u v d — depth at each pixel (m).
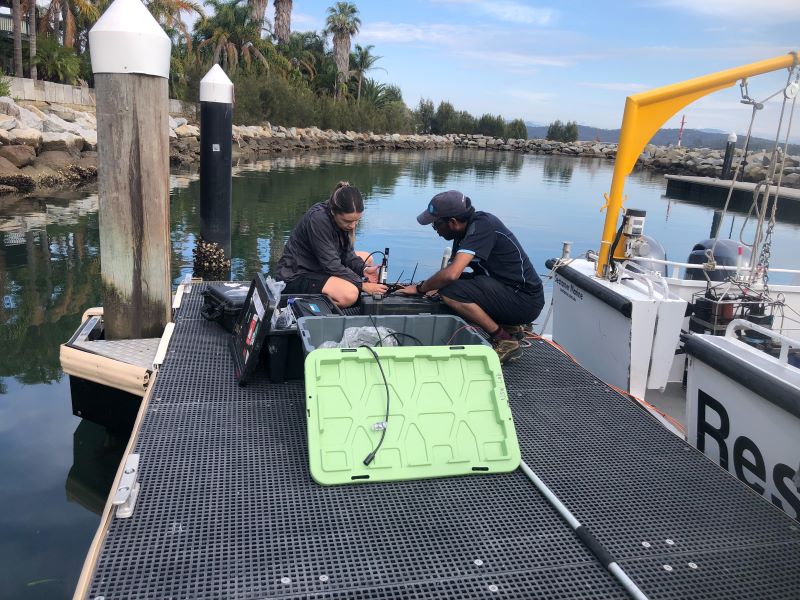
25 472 3.47
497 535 2.38
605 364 4.36
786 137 3.82
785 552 2.39
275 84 36.12
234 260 8.39
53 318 5.88
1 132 13.64
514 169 30.91
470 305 3.89
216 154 7.53
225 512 2.40
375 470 2.69
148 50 3.72
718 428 3.25
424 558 2.23
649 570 2.26
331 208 4.39
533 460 2.96
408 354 2.98
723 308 3.96
